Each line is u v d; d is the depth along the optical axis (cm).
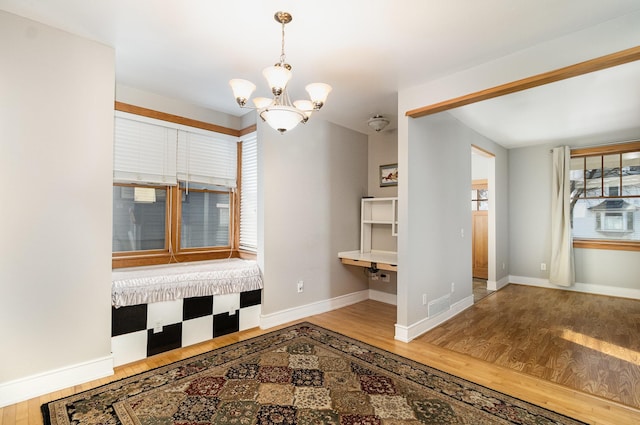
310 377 240
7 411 195
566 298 479
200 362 264
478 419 192
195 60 262
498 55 251
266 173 352
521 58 243
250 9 195
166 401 207
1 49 201
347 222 453
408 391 222
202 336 308
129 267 322
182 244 362
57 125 221
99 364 237
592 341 312
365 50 244
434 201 361
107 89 241
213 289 312
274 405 204
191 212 371
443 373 248
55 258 221
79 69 229
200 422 187
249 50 246
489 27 213
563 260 523
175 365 258
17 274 206
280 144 366
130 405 202
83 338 232
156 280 280
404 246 317
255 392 219
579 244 522
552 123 423
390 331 341
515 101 344
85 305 233
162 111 338
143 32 223
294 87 314
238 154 408
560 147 529
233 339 315
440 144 373
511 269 590
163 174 343
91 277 236
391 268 367
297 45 237
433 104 296
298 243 385
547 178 550
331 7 192
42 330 215
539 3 188
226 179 396
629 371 252
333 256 431
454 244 404
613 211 500
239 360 268
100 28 219
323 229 417
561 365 262
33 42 211
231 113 395
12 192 205
